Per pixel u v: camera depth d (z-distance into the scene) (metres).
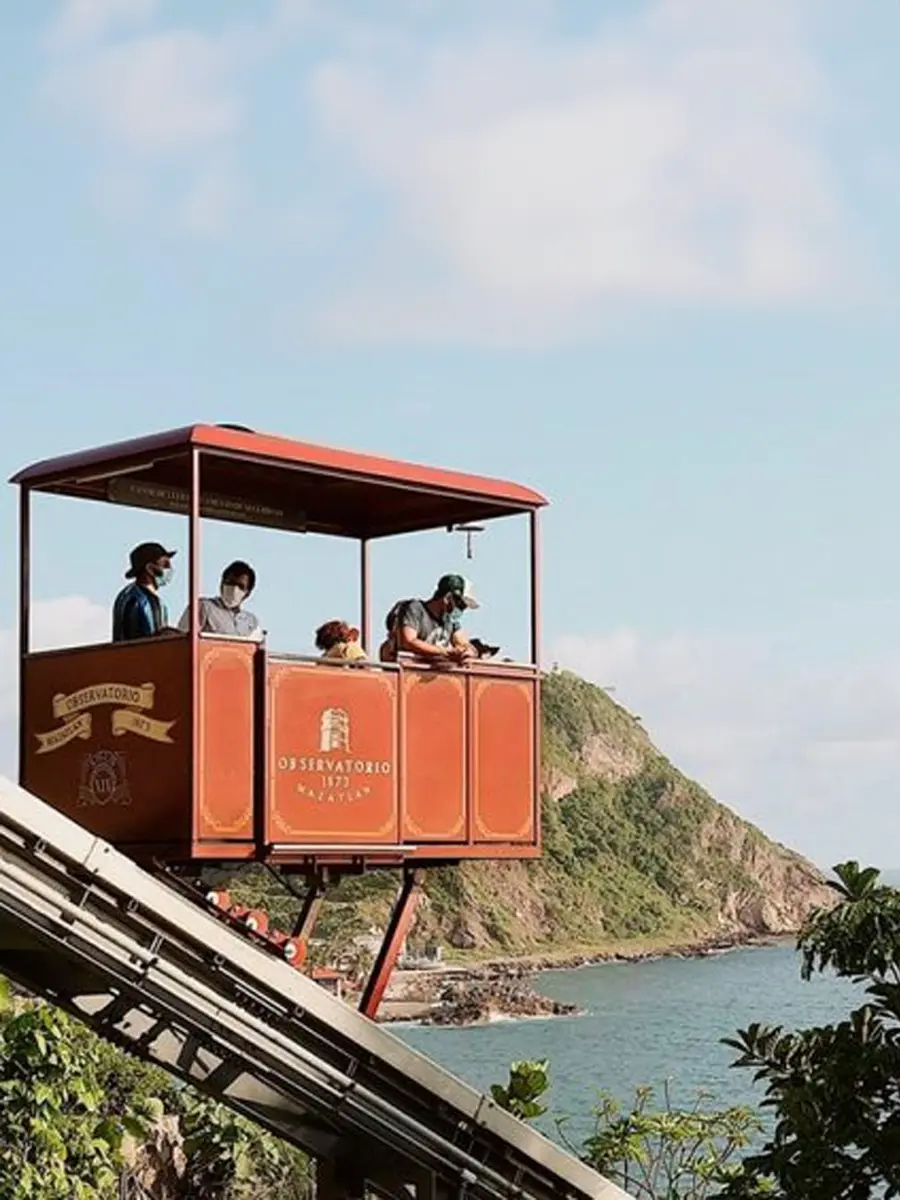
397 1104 13.80
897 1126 12.12
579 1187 14.18
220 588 14.00
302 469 14.17
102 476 14.33
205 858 13.38
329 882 14.40
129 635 14.02
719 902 197.38
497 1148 14.02
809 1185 12.03
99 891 12.57
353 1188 13.98
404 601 14.92
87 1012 13.72
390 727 14.48
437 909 164.38
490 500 15.31
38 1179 16.44
